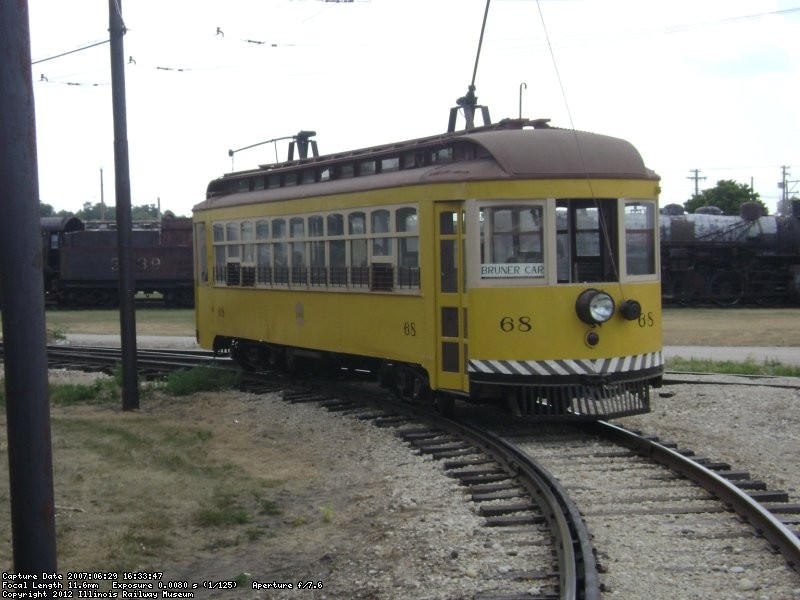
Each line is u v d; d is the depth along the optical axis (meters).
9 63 4.70
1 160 4.73
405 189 11.61
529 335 10.59
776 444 10.48
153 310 41.94
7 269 4.78
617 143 11.24
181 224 43.56
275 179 15.49
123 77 13.74
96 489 9.00
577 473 8.95
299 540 7.56
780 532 6.61
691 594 5.77
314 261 13.84
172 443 11.29
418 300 11.51
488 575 6.23
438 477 9.06
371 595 6.08
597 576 5.86
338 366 14.56
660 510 7.58
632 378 10.95
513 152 10.67
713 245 38.50
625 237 10.96
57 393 15.38
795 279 38.16
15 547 4.90
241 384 15.56
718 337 24.52
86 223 47.75
